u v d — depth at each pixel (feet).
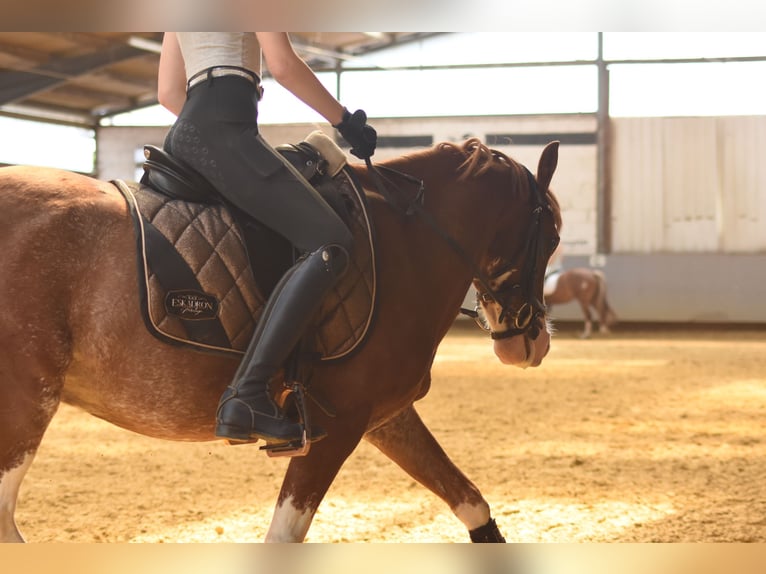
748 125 81.66
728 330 73.72
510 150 84.48
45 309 7.80
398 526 14.48
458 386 36.27
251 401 8.11
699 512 15.48
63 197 8.16
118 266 8.11
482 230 10.59
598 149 83.30
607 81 83.10
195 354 8.34
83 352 8.05
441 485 10.73
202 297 8.34
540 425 26.25
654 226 82.99
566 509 15.70
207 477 18.86
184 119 8.72
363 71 86.12
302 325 8.39
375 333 9.14
